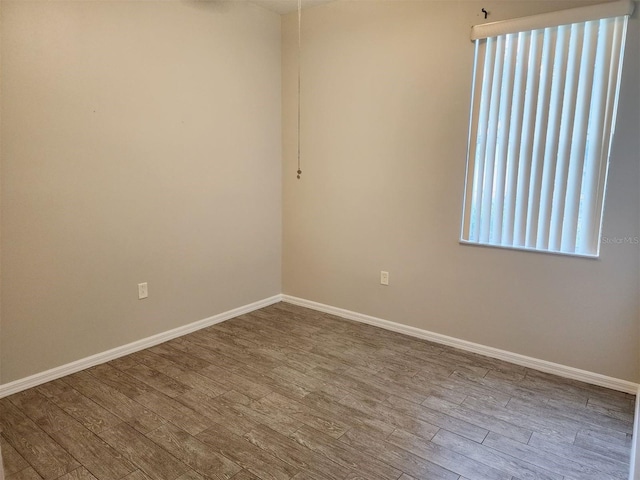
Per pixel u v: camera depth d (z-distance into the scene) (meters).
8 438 2.13
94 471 1.92
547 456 2.04
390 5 3.23
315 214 3.94
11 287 2.49
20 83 2.39
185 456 2.02
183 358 3.05
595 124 2.54
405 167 3.33
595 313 2.68
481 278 3.08
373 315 3.70
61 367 2.75
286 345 3.28
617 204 2.53
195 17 3.24
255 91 3.77
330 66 3.63
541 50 2.65
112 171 2.86
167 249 3.27
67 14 2.55
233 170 3.68
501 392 2.61
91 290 2.85
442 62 3.04
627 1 2.33
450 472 1.93
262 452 2.05
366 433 2.20
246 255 3.92
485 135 2.93
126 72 2.87
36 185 2.52
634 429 2.21
